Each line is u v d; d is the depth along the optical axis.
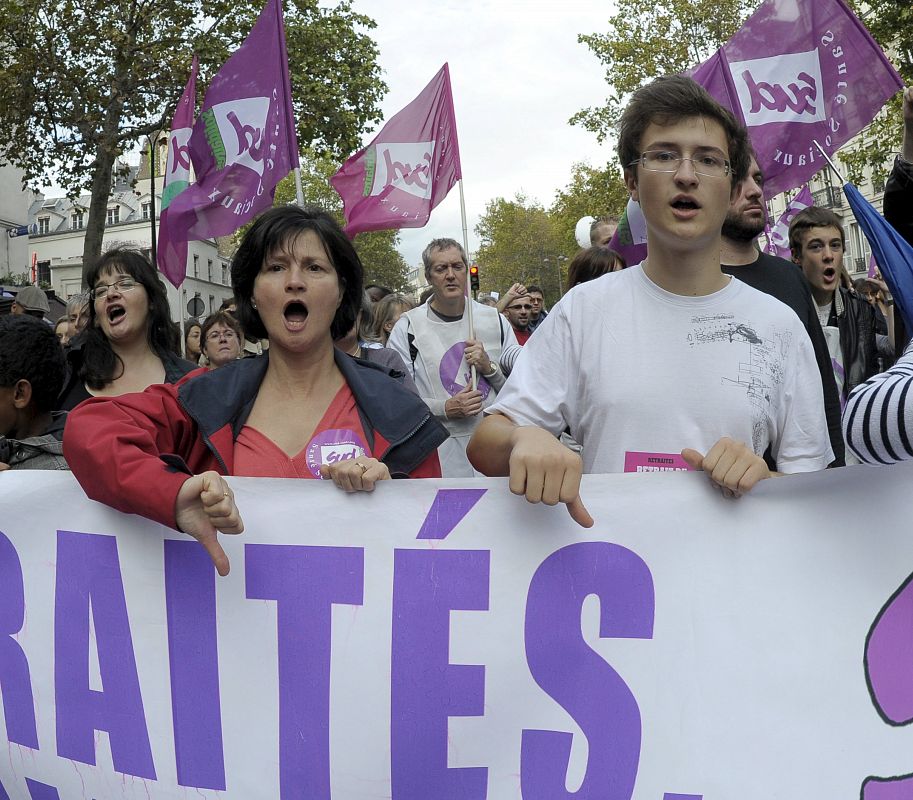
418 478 2.00
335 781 1.86
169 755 1.95
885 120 19.81
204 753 1.92
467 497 1.86
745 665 1.73
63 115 21.42
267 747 1.89
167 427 2.07
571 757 1.78
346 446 2.07
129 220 75.38
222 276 56.28
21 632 2.07
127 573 1.99
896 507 1.70
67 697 2.03
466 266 5.35
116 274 3.30
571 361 2.04
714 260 1.99
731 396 1.91
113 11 20.61
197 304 18.64
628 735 1.76
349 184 5.85
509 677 1.82
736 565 1.75
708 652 1.75
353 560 1.89
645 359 1.94
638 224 5.11
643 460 1.93
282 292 2.09
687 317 1.96
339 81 22.27
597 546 1.80
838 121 5.02
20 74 20.59
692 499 1.78
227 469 2.04
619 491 1.80
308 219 2.16
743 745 1.72
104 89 21.19
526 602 1.83
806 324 2.81
